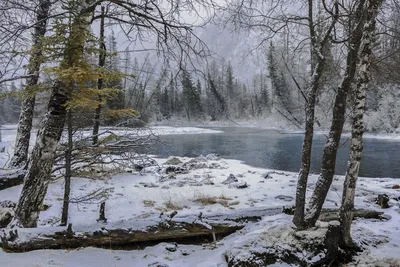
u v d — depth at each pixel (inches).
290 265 171.3
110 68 232.2
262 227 205.3
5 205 269.6
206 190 413.7
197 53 229.8
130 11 214.2
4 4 214.2
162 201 352.2
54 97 201.6
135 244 202.2
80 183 406.9
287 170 639.1
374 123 1310.3
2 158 507.2
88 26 197.8
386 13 202.2
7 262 163.5
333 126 196.7
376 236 221.0
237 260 170.6
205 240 214.2
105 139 225.5
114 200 349.1
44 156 201.9
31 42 243.0
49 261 167.9
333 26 189.6
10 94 194.9
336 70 211.2
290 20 206.8
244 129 1760.6
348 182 191.3
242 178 517.3
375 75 229.5
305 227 195.0
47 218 273.3
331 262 178.4
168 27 225.5
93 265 168.4
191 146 1068.5
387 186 442.3
